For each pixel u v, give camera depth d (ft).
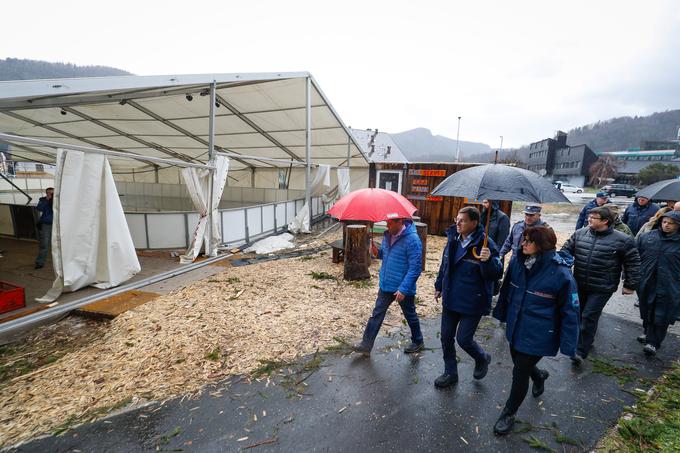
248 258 25.50
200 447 7.89
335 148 45.47
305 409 9.17
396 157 139.64
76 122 32.22
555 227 46.88
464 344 9.41
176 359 11.50
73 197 16.28
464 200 34.24
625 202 95.04
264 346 12.41
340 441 8.07
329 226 42.39
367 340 11.54
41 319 14.30
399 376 10.69
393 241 11.06
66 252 16.39
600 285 11.02
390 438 8.17
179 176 51.65
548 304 7.62
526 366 7.84
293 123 36.78
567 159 203.82
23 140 13.10
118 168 52.80
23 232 30.27
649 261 12.01
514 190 7.84
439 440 8.11
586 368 11.27
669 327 14.44
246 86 27.53
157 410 9.10
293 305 16.24
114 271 18.11
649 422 8.61
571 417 8.90
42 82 14.37
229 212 28.02
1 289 15.47
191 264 22.86
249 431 8.39
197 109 30.27
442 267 9.95
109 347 12.29
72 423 8.63
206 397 9.64
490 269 8.58
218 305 16.03
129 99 25.02
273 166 52.60
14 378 10.59
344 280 20.18
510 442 8.05
